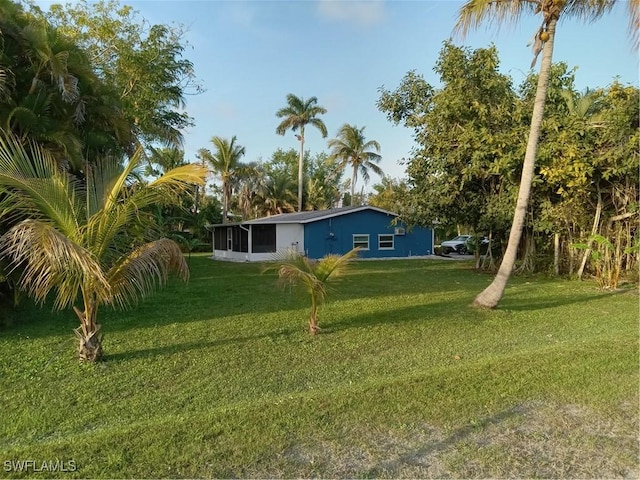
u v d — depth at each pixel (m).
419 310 8.34
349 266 6.75
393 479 2.60
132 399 4.20
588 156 11.77
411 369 5.00
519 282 12.66
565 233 13.95
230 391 4.40
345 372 4.94
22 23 8.19
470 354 5.56
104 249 4.92
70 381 4.66
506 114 13.41
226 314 8.02
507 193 13.34
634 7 6.97
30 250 4.38
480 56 13.43
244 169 37.12
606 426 3.29
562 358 4.86
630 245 12.36
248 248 23.06
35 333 6.60
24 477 2.62
